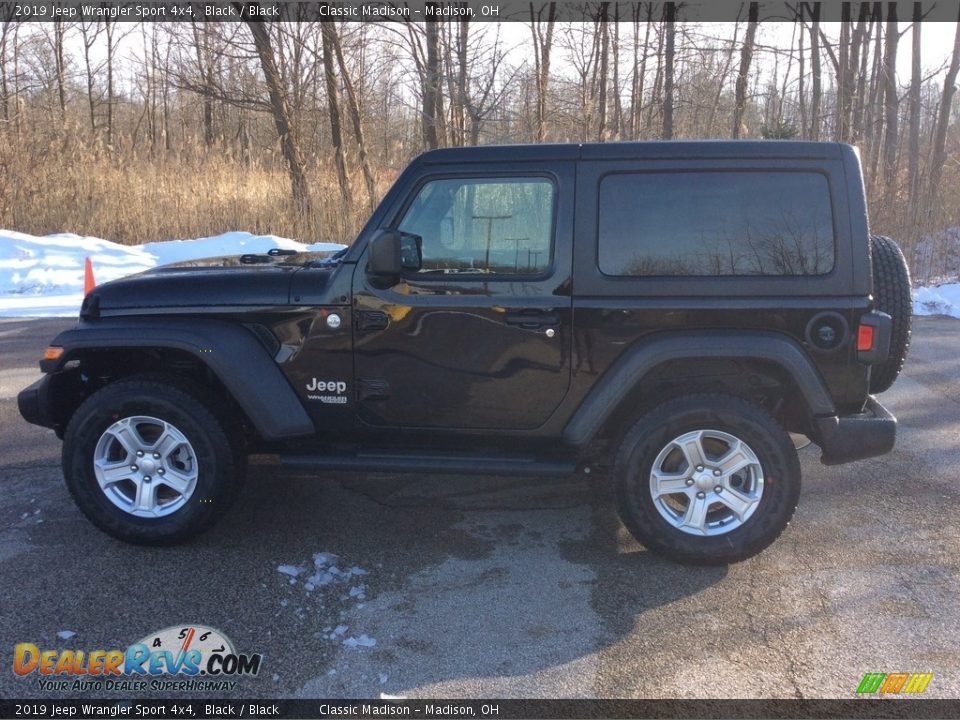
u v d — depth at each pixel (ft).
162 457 13.55
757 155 12.65
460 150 13.09
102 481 13.61
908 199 47.19
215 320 13.48
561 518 15.08
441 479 16.99
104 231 50.60
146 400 13.30
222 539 14.17
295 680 10.36
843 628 11.43
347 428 13.73
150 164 53.78
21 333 31.60
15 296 39.32
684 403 12.73
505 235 13.04
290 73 56.80
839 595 12.30
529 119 60.39
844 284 12.53
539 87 60.23
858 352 12.56
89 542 14.02
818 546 13.91
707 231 12.71
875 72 69.05
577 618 11.72
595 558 13.53
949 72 56.59
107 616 11.73
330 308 13.25
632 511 12.94
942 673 10.41
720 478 12.86
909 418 21.11
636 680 10.33
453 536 14.34
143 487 13.58
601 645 11.07
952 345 29.71
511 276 12.98
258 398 13.32
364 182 55.36
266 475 17.17
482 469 13.42
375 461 13.61
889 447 12.82
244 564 13.26
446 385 13.30
